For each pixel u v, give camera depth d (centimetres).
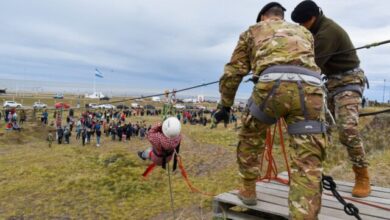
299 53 264
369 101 4459
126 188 1683
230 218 376
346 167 750
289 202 254
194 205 1152
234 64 304
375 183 591
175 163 358
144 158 368
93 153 2594
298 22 388
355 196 396
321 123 260
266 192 393
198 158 2227
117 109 6272
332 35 371
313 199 246
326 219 323
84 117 3919
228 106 322
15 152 2823
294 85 255
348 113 390
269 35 280
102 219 1344
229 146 2683
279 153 1427
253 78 285
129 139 3447
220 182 1573
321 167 258
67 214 1409
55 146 3119
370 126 1301
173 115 376
